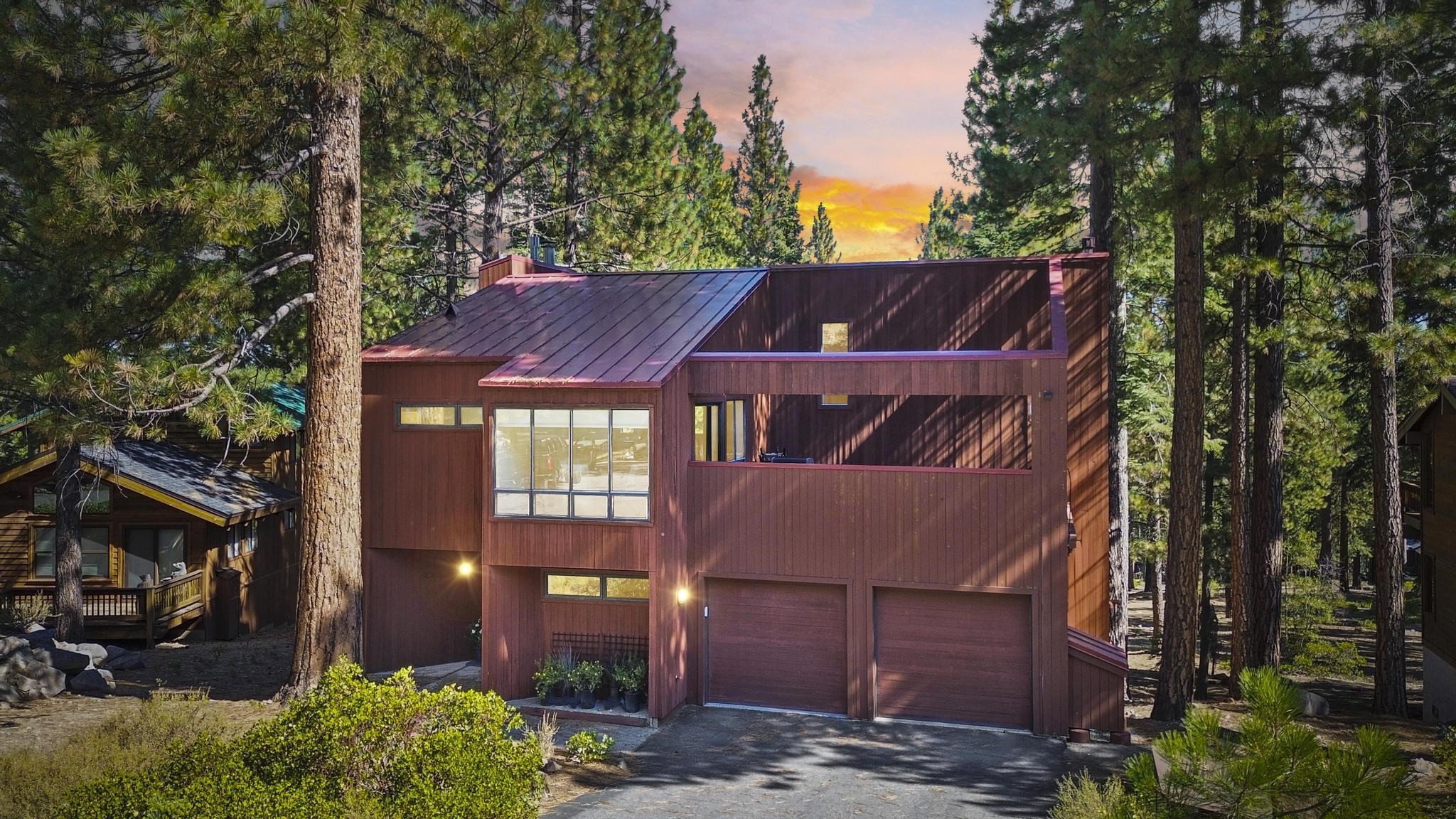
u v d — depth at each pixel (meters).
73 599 22.55
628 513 18.17
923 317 23.62
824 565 18.69
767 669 19.27
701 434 20.80
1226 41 18.00
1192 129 17.97
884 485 18.38
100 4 16.62
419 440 21.17
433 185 33.53
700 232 40.34
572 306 22.94
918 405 23.72
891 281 23.86
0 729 14.78
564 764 15.69
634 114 33.38
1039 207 32.97
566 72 30.00
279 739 10.24
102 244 15.00
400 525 21.34
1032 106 29.84
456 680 20.89
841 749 16.78
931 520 18.14
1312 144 19.31
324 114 17.42
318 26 14.66
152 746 12.49
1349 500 42.97
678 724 18.22
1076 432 21.70
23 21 15.94
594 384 18.06
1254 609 22.31
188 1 14.21
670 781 15.08
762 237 73.44
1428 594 23.75
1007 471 17.77
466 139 33.16
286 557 30.94
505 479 18.81
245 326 23.89
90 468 23.72
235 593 26.78
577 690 18.73
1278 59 17.30
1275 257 21.12
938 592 18.38
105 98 16.83
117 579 25.86
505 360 20.16
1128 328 31.81
